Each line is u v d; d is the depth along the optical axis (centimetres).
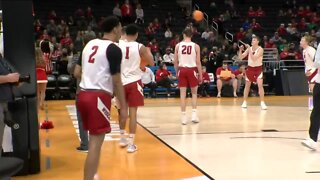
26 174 456
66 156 548
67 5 1962
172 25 1958
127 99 569
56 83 1352
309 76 834
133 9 2006
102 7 2014
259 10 2123
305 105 1154
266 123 816
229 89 1447
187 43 791
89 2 2017
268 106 1129
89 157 373
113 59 366
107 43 374
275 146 600
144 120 872
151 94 1429
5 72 377
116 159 528
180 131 729
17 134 452
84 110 371
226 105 1160
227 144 615
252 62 1046
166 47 1686
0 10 465
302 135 685
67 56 1372
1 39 465
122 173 461
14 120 450
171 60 1552
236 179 432
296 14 2155
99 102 367
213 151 568
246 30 1941
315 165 490
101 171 469
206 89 1468
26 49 455
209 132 717
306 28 2014
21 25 452
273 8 2236
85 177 375
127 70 564
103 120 370
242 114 958
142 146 605
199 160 517
